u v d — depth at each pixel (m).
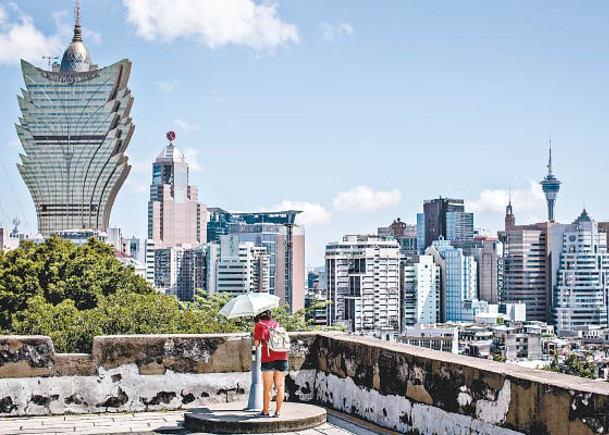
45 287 39.47
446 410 8.75
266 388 9.92
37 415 10.38
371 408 10.15
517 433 7.69
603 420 6.75
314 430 9.73
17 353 10.38
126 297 28.64
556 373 7.84
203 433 9.56
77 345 25.50
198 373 10.86
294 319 30.83
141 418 10.30
